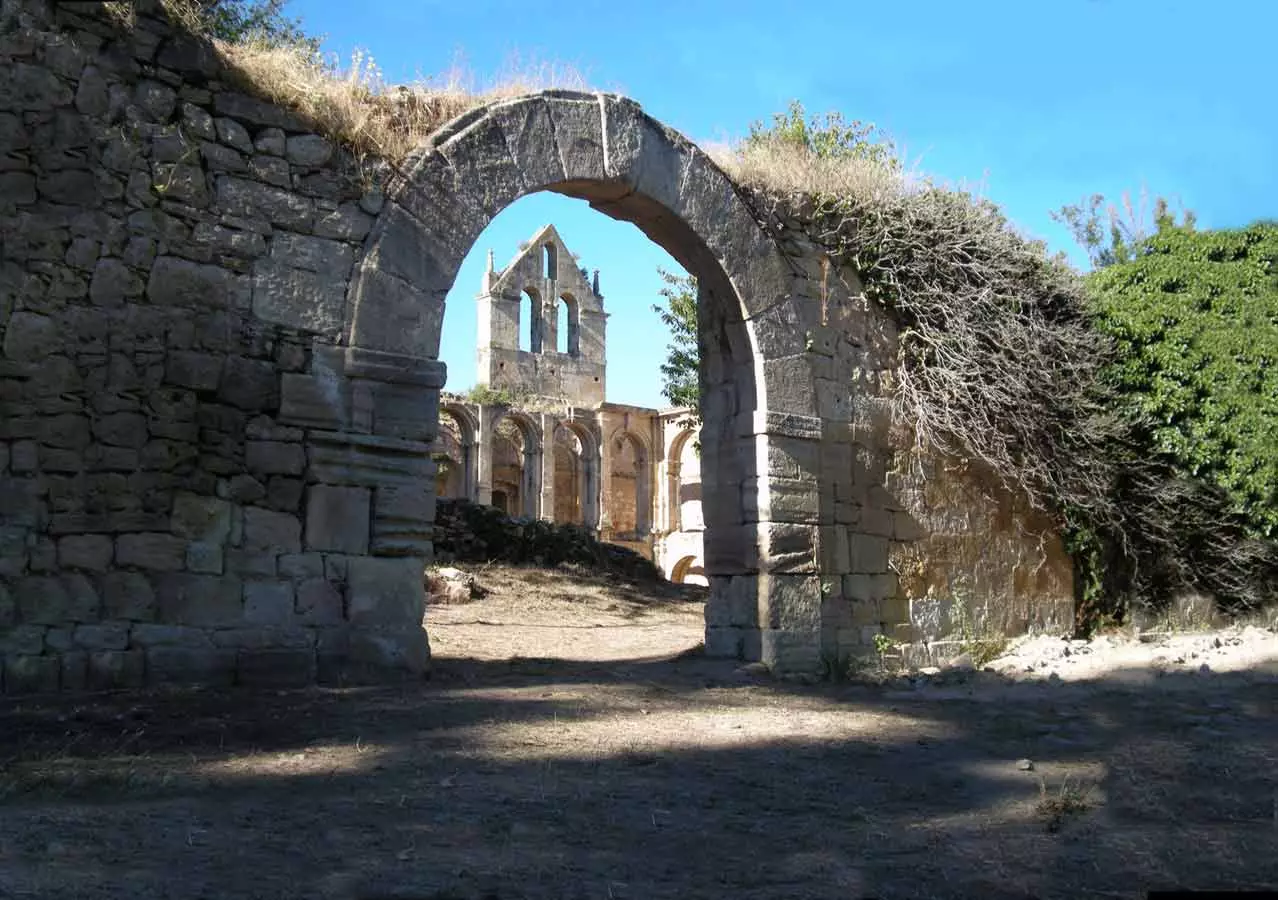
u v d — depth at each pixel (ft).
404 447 27.58
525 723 22.43
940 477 39.45
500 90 31.32
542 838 14.15
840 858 13.57
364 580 26.76
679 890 12.21
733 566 34.71
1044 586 42.68
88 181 24.26
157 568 24.27
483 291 170.40
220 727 20.74
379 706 23.39
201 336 25.31
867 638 35.83
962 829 15.08
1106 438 44.34
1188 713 25.21
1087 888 12.41
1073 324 43.73
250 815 14.84
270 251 26.45
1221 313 45.39
